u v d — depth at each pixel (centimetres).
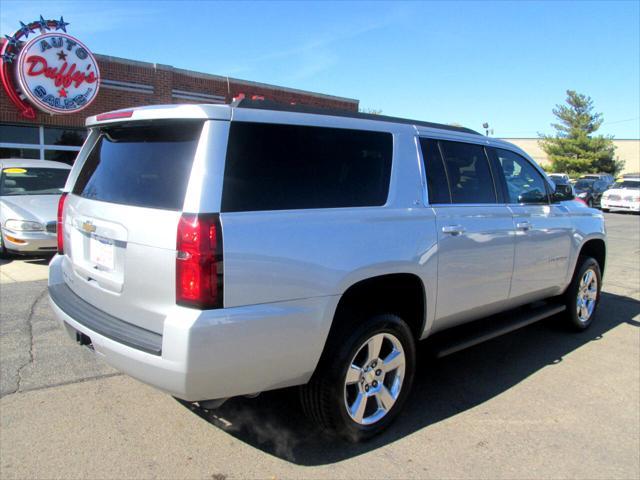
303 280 279
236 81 1755
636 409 385
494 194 423
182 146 277
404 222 334
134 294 276
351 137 325
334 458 310
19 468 289
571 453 324
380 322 320
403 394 347
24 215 800
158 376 256
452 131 402
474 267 387
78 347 468
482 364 468
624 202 2361
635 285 812
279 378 281
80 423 338
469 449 325
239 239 259
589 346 520
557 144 5047
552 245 476
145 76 1534
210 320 250
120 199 299
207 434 331
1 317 548
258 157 279
